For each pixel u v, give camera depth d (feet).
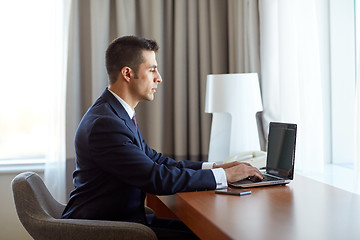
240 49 10.27
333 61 9.05
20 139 11.63
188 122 11.26
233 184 6.02
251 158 8.16
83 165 5.91
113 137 5.60
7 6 11.42
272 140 6.81
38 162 11.16
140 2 10.91
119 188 5.81
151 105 10.86
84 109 11.09
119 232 5.11
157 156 7.22
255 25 9.71
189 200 5.25
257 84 8.79
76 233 5.23
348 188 7.57
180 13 10.87
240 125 8.58
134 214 6.04
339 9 8.82
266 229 4.00
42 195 6.16
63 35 10.45
